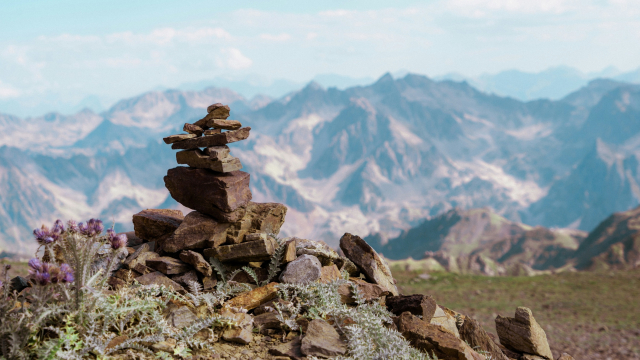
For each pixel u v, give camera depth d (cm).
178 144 496
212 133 493
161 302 451
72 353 418
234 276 495
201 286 483
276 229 510
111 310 431
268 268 497
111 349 425
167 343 435
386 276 519
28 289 449
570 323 1215
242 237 496
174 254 494
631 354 884
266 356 443
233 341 450
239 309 463
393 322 475
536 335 500
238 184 491
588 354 895
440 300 1522
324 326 454
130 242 519
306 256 490
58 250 452
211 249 489
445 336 460
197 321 448
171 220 509
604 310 1379
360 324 454
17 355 414
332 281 486
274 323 461
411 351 447
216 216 490
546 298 1574
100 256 474
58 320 430
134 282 470
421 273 2125
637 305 1432
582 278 1989
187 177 494
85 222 436
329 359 440
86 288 427
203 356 436
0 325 417
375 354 441
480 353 477
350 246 520
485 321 1198
